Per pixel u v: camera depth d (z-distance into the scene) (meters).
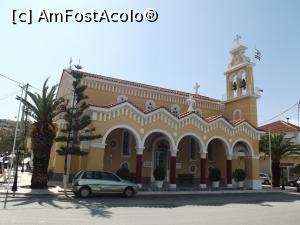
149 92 32.28
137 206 15.69
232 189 29.23
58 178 27.17
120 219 11.53
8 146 52.44
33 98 22.22
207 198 21.70
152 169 30.12
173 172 26.56
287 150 34.91
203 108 36.44
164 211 14.27
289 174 42.97
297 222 12.27
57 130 25.53
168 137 26.81
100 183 19.11
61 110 22.78
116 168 28.36
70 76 29.22
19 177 34.53
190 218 12.43
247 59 36.28
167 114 26.84
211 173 29.47
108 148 28.34
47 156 22.08
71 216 11.77
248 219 12.68
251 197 23.83
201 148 28.52
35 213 12.12
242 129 31.72
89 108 23.17
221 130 30.22
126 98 30.73
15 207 13.67
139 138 25.05
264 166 45.22
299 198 24.38
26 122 34.56
